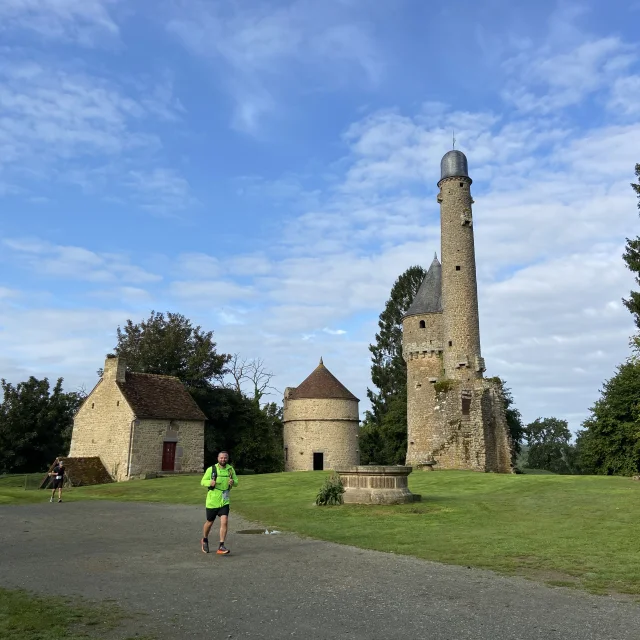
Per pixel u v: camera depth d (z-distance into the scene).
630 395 37.34
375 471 17.36
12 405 43.12
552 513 15.24
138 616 6.29
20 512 18.27
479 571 8.73
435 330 42.00
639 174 31.55
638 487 20.50
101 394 38.53
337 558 9.73
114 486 29.89
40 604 6.70
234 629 5.86
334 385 48.31
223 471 10.47
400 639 5.58
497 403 37.84
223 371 49.66
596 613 6.54
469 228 41.97
